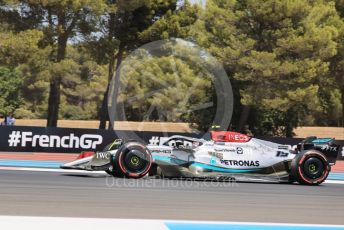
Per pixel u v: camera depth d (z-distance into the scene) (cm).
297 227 2375
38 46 9969
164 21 10931
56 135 7762
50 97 10819
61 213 2500
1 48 9244
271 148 4503
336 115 17662
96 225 2238
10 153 7488
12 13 9888
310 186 4359
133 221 2358
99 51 10862
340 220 2628
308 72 10150
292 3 10069
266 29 10531
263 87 10431
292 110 12244
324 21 11394
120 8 10538
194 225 2333
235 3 10694
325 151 4609
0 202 2750
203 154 4325
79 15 10131
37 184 3650
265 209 2900
